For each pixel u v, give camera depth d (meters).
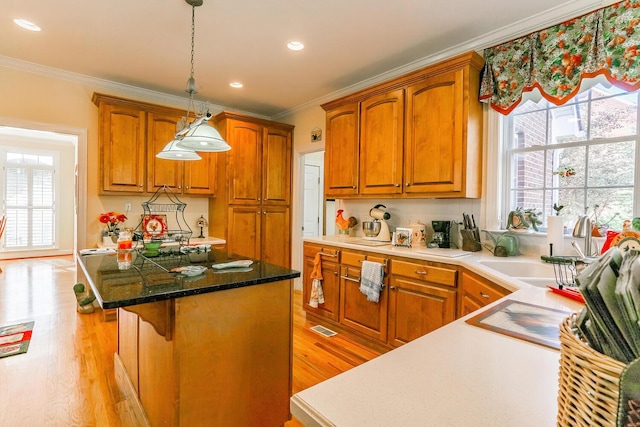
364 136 3.27
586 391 0.47
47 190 7.42
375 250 2.86
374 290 2.77
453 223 2.97
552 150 2.50
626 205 2.16
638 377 0.41
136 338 1.99
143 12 2.40
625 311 0.48
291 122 4.82
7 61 3.19
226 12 2.39
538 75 2.41
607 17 2.09
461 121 2.58
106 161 3.54
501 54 2.59
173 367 1.48
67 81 3.53
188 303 1.51
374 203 3.70
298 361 2.63
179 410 1.48
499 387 0.69
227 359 1.63
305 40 2.79
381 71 3.43
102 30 2.66
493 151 2.70
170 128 3.94
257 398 1.75
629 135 2.15
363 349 2.86
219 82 3.77
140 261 2.15
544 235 2.44
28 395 2.09
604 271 0.53
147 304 1.57
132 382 2.07
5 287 4.68
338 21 2.50
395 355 0.85
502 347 0.90
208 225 4.61
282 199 4.68
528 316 1.15
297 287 4.86
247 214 4.33
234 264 1.98
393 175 3.01
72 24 2.57
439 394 0.66
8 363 2.49
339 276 3.20
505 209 2.72
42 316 3.53
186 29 2.63
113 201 3.85
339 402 0.63
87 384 2.23
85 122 3.64
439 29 2.60
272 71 3.45
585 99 2.34
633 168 2.13
